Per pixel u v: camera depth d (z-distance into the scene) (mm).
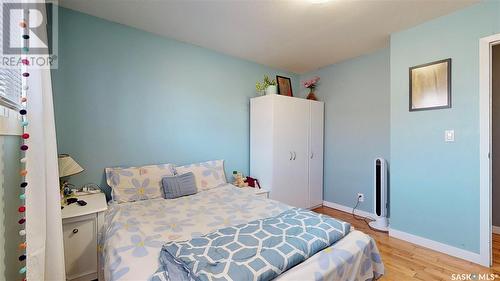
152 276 1012
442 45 2160
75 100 2117
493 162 2725
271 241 1243
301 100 3357
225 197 2334
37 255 1057
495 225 2693
